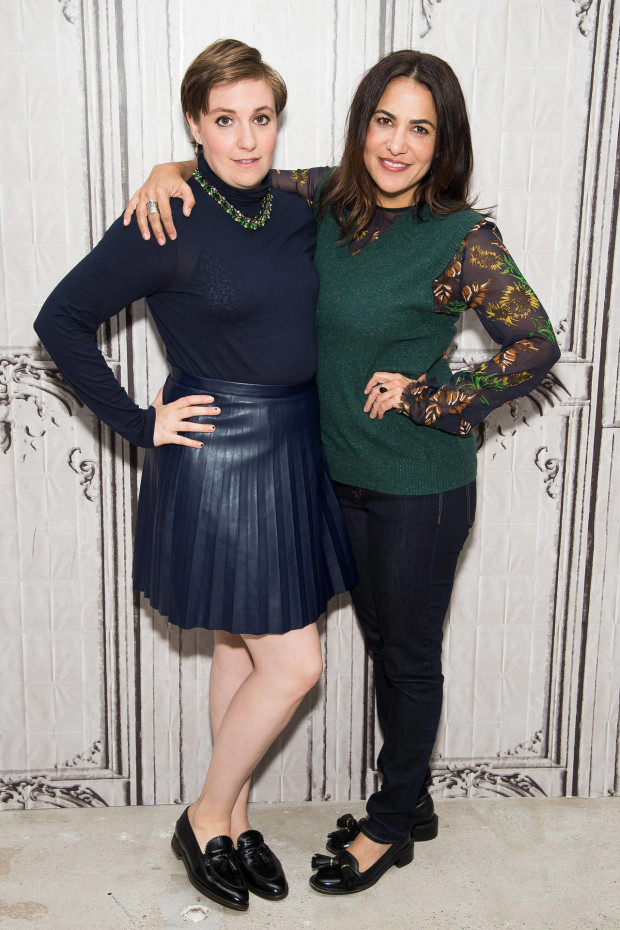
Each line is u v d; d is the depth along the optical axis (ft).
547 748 8.02
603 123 6.81
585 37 6.66
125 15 6.40
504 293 5.54
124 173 6.66
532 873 6.89
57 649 7.47
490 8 6.59
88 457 7.14
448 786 8.04
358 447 6.06
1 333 6.87
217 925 6.23
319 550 6.14
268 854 6.71
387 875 6.82
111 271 5.39
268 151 5.53
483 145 6.84
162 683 7.59
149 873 6.81
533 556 7.64
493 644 7.80
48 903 6.41
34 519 7.23
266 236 5.72
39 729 7.61
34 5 6.32
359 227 5.89
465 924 6.28
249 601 5.81
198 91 5.37
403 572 6.14
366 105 5.61
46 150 6.57
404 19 6.57
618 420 7.39
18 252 6.74
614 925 6.29
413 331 5.86
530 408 7.34
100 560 7.34
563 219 7.00
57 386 6.99
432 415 5.77
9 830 7.35
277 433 5.82
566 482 7.50
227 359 5.73
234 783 6.42
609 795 8.07
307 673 6.13
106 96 6.52
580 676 7.89
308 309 5.83
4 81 6.43
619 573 7.71
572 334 7.22
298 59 6.59
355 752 7.84
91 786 7.75
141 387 7.09
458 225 5.60
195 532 5.82
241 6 6.46
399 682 6.49
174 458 5.94
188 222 5.47
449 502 6.10
